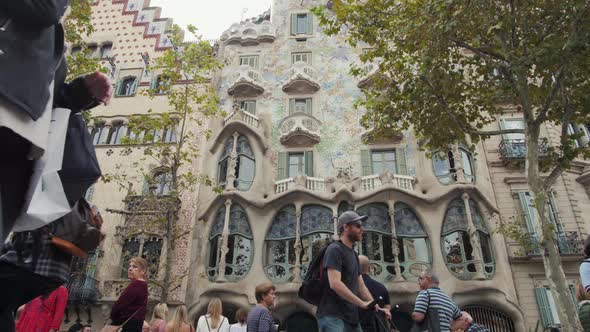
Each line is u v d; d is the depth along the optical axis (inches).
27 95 60.8
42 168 68.8
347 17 566.9
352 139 890.7
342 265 172.6
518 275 733.9
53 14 63.8
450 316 229.5
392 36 556.4
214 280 752.3
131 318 212.4
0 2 58.4
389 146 866.8
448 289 705.0
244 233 786.2
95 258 805.9
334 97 947.3
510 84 516.1
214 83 991.6
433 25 501.4
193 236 820.0
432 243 744.3
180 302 757.3
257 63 1013.8
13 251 85.5
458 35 543.5
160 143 737.6
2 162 65.0
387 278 717.9
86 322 765.3
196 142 923.4
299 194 792.9
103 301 762.8
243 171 848.9
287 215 797.2
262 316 268.7
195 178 735.7
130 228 828.0
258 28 1055.6
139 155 925.8
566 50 450.6
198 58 778.2
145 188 884.0
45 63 65.4
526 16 501.4
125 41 1090.7
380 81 602.5
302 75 943.7
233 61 1021.2
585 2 446.9
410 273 728.3
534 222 764.0
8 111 58.8
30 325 203.5
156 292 767.7
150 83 1021.2
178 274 784.9
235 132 877.8
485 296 700.7
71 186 85.0
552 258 431.8
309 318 739.4
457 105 589.6
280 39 1039.0
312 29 1045.2
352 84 957.8
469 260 728.3
